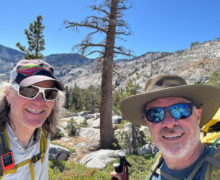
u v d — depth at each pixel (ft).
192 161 1.38
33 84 1.70
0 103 1.73
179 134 1.44
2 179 1.61
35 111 1.74
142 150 7.72
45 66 1.82
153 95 1.46
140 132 8.30
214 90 1.38
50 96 1.79
